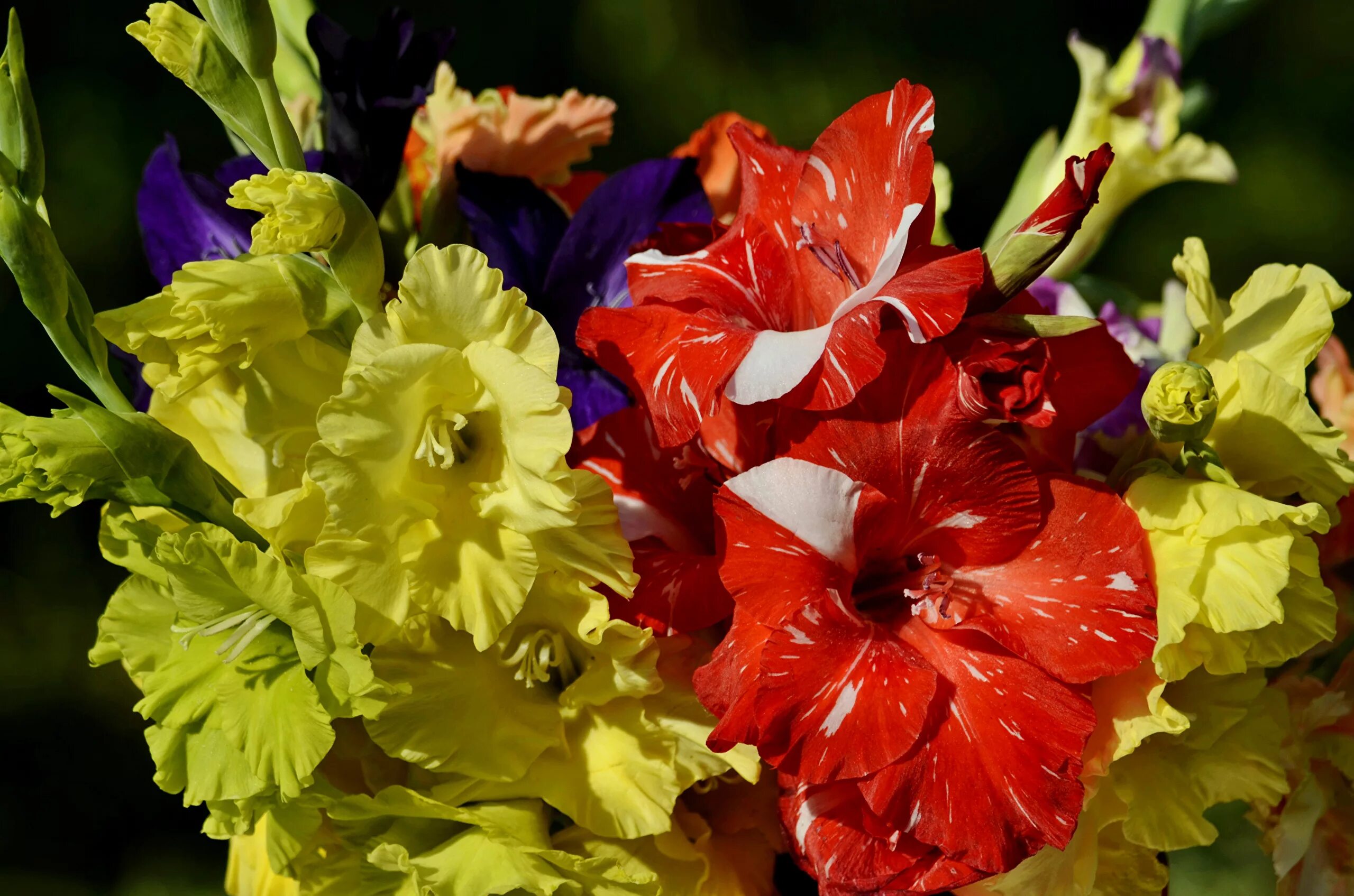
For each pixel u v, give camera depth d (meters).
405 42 0.98
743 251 0.94
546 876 0.90
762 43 3.08
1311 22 3.20
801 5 3.10
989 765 0.89
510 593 0.89
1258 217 3.11
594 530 0.90
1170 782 0.93
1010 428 0.92
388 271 1.00
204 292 0.89
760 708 0.88
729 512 0.90
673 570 0.92
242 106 0.90
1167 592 0.89
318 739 0.89
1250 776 0.93
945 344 0.90
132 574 0.92
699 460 0.94
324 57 0.97
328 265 0.92
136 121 2.60
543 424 0.88
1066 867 0.92
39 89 2.55
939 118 3.14
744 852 0.95
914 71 3.14
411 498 0.89
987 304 0.91
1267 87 3.22
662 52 2.99
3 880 2.30
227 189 0.98
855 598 0.92
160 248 1.00
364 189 0.98
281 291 0.90
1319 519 0.89
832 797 0.91
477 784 0.92
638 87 2.98
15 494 0.89
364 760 0.94
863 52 3.13
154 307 0.89
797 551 0.90
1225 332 0.94
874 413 0.90
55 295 0.89
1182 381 0.90
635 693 0.92
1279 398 0.91
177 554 0.89
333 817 0.91
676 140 2.99
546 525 0.89
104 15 2.60
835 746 0.88
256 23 0.90
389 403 0.88
